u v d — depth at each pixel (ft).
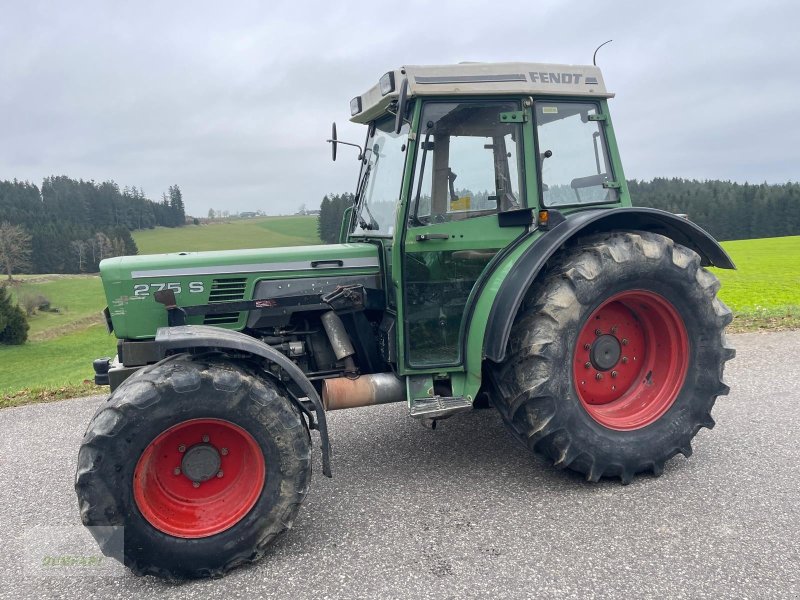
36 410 19.11
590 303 11.46
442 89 11.37
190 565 9.23
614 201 13.10
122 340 12.19
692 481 11.79
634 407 12.50
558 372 11.19
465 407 11.65
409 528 10.45
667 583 8.57
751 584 8.48
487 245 12.17
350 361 12.65
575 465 11.57
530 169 12.17
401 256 11.73
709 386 12.41
